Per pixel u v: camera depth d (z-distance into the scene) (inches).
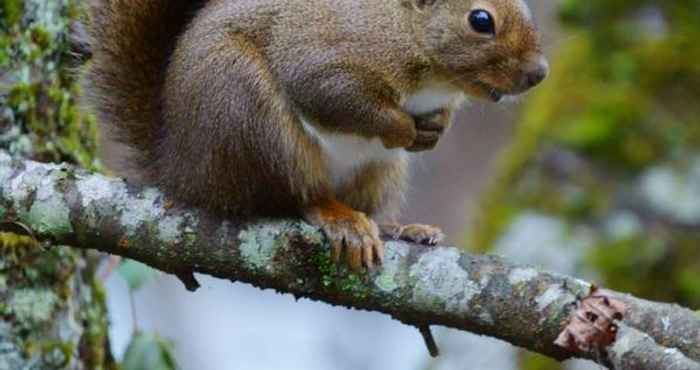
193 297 857.5
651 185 573.9
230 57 395.5
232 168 388.5
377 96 413.1
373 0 414.6
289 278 374.9
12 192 375.2
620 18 635.5
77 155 434.9
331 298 373.4
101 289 446.3
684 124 594.9
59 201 374.9
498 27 419.8
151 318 808.3
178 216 379.2
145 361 423.2
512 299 350.6
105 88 425.7
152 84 424.2
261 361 861.2
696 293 542.3
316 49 405.7
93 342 437.7
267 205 393.1
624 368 321.7
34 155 420.5
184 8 428.8
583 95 614.5
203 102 391.9
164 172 394.0
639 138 590.2
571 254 560.4
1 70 417.1
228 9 405.7
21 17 420.5
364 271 367.6
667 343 336.2
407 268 363.9
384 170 448.1
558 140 598.5
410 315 364.2
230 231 378.6
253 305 888.3
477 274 357.1
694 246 555.8
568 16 645.3
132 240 376.8
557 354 348.5
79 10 430.3
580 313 336.8
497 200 597.9
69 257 426.6
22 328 414.6
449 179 768.3
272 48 403.2
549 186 589.9
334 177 434.3
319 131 411.5
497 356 551.5
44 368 416.8
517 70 421.7
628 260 554.3
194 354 824.3
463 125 772.6
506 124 764.0
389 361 844.0
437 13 418.6
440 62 421.7
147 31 424.8
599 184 581.6
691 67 613.3
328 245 374.3
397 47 413.4
